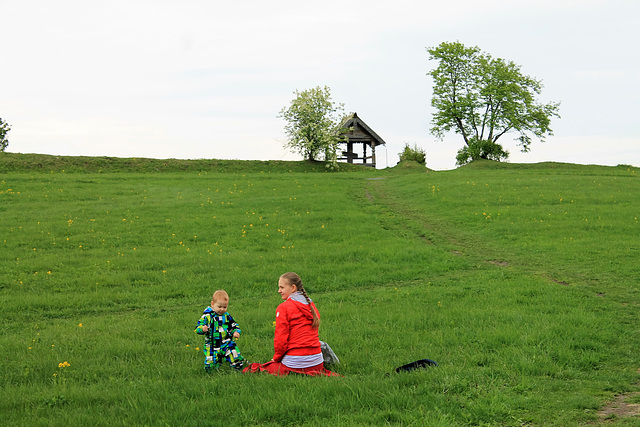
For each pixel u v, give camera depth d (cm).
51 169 5128
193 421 548
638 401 633
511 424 551
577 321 1069
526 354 819
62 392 665
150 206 3095
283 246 2250
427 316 1173
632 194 3212
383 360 817
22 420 560
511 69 6775
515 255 2025
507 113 6575
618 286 1500
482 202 3084
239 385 674
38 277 1748
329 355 787
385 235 2430
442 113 6806
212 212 2942
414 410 568
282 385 656
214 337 799
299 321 738
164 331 1137
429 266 1881
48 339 1072
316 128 6575
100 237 2359
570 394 650
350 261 1983
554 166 5969
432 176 4594
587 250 1989
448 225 2631
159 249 2180
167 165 5797
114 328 1188
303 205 3136
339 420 536
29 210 2914
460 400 610
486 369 728
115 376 787
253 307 1403
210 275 1780
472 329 1030
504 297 1401
